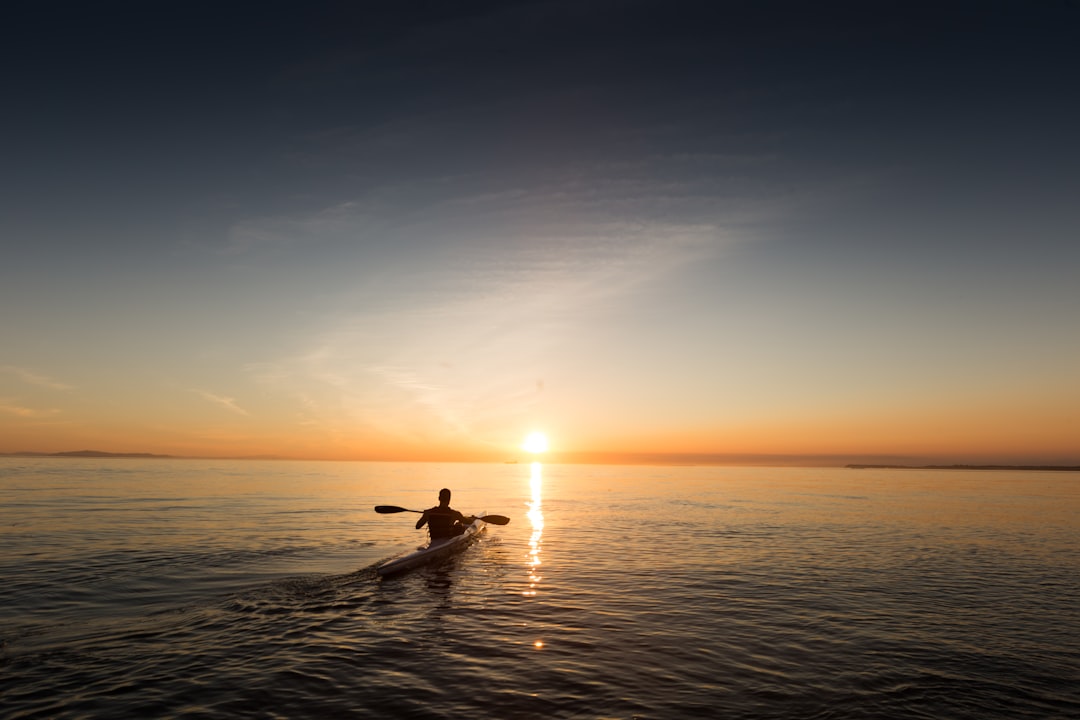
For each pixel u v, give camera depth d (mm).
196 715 6684
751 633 10008
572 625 10375
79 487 44688
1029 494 51562
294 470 105375
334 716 6699
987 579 14664
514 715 6750
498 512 32531
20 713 6664
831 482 76375
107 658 8484
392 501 37031
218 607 11281
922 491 55719
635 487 61438
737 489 57969
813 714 6879
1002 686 7777
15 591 12266
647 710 6922
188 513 27578
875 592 13164
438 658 8633
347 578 13922
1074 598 12727
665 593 12906
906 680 7945
